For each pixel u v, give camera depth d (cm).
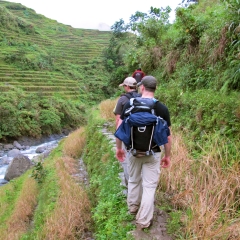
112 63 4906
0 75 3428
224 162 369
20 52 3969
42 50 4847
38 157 1397
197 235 274
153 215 340
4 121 2228
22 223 664
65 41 6128
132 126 286
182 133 545
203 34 783
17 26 5300
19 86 3275
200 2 1205
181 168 401
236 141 402
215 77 630
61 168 892
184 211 345
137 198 334
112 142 714
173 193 391
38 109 2681
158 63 1109
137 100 294
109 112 1157
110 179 495
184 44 904
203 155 408
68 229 492
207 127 482
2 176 1362
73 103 3331
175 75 886
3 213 769
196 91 664
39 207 700
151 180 305
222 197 315
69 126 2973
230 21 616
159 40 1153
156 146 294
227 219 280
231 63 555
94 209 511
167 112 295
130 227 321
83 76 4569
